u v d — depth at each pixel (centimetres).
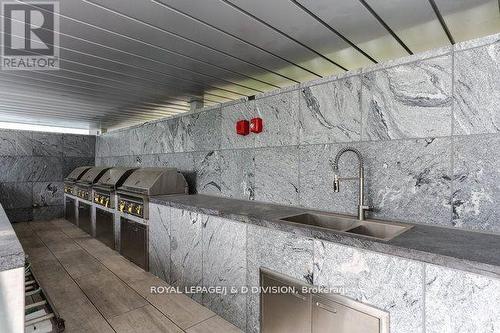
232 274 220
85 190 502
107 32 203
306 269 170
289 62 265
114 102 429
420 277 127
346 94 219
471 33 205
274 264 189
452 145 172
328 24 193
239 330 214
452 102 171
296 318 175
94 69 281
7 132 568
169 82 329
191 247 262
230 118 319
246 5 169
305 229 171
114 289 282
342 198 223
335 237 156
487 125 160
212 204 267
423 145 182
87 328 218
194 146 373
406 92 189
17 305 113
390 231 185
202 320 228
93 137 676
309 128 243
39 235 484
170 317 233
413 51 238
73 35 206
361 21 189
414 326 129
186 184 363
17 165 580
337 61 262
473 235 154
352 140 216
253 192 292
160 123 442
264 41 220
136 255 343
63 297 266
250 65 273
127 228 362
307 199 245
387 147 198
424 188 183
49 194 618
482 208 162
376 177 204
